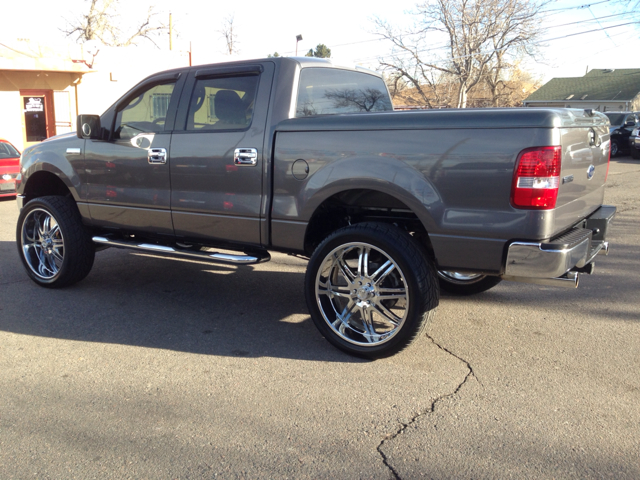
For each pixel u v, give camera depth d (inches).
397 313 177.0
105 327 165.2
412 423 111.9
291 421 112.6
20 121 705.0
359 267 140.9
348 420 113.0
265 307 184.7
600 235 148.7
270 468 97.4
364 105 189.9
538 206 116.9
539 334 159.8
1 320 170.4
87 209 192.5
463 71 1310.3
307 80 159.6
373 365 139.1
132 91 181.5
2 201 452.8
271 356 144.8
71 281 201.0
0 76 680.4
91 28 1318.9
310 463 98.8
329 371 135.8
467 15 1277.1
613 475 95.1
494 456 100.6
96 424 111.7
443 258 129.8
